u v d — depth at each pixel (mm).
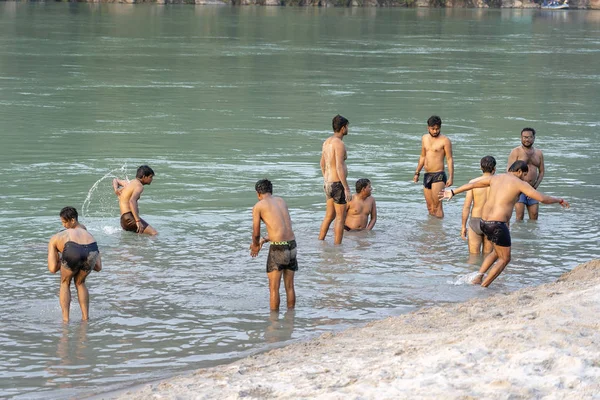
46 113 61562
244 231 32375
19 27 155625
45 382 18562
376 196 38906
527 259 29188
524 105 72438
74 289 25234
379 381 15594
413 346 18344
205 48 122438
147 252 29297
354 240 31391
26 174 41844
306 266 28062
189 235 31625
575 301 20000
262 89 78938
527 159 33812
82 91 74000
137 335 21656
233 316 23234
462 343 17234
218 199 37531
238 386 16516
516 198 25656
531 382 14703
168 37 142500
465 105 71688
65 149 48625
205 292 25250
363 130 57906
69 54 107250
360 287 25953
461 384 14906
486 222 25672
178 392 16734
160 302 24266
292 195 38625
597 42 158250
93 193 38312
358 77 91562
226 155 47969
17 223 32812
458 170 45000
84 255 22125
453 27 199625
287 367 18016
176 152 48531
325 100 72750
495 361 15891
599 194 39844
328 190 30531
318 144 52188
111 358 20078
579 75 99500
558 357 15656
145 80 83312
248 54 114875
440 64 109250
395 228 33250
